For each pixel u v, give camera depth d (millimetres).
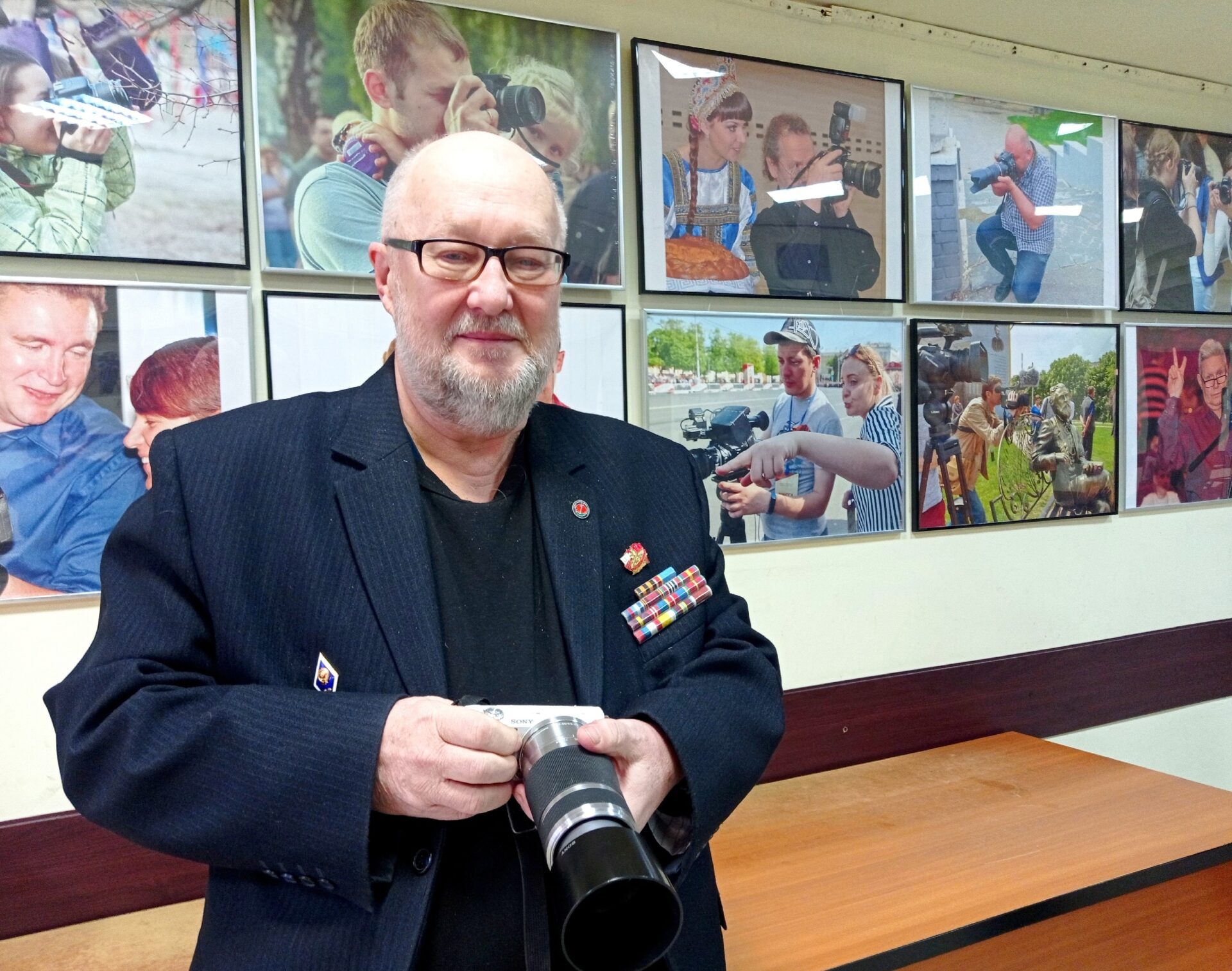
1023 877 1589
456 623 903
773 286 2078
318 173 1683
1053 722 2490
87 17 1524
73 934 1509
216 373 1633
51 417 1533
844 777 2123
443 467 986
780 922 1454
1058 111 2426
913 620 2305
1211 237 2678
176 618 835
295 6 1653
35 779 1544
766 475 2090
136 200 1565
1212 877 1800
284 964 791
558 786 666
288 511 882
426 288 887
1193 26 2373
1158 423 2625
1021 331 2398
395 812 754
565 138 1858
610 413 1933
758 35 2080
